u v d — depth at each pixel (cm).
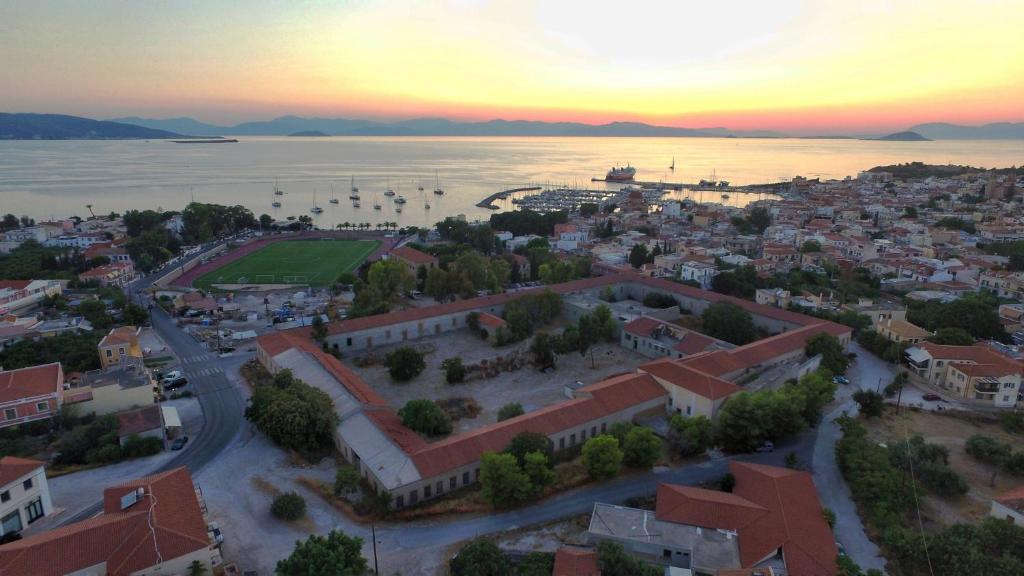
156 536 6656
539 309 16562
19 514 7775
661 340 14775
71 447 9600
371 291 17800
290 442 9800
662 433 10531
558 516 8281
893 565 7319
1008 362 12319
